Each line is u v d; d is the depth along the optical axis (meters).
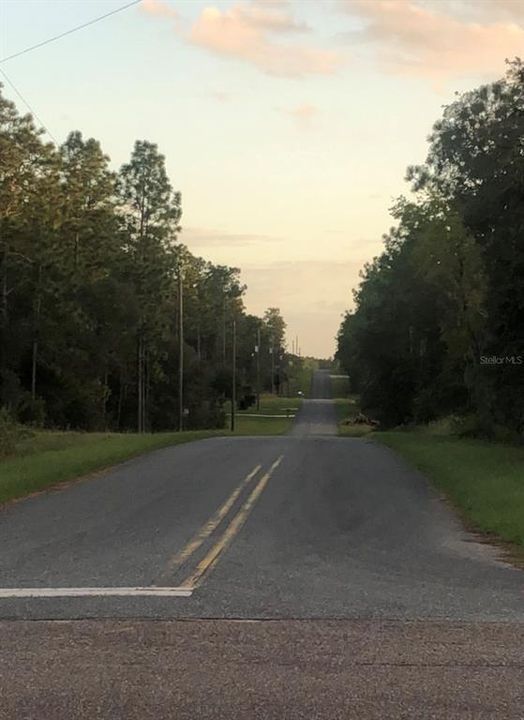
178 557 9.88
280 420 99.81
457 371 50.47
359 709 4.88
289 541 11.20
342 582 8.53
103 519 13.23
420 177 33.47
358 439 39.72
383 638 6.36
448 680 5.38
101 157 61.09
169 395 84.44
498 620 6.95
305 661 5.77
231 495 16.30
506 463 21.78
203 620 6.88
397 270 58.03
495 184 24.81
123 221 66.94
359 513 14.15
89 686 5.26
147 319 70.06
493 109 25.91
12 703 4.97
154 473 20.92
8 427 27.39
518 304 24.59
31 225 51.91
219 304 130.88
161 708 4.89
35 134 46.38
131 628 6.63
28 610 7.21
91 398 65.94
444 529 12.55
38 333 59.19
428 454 25.39
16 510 14.38
